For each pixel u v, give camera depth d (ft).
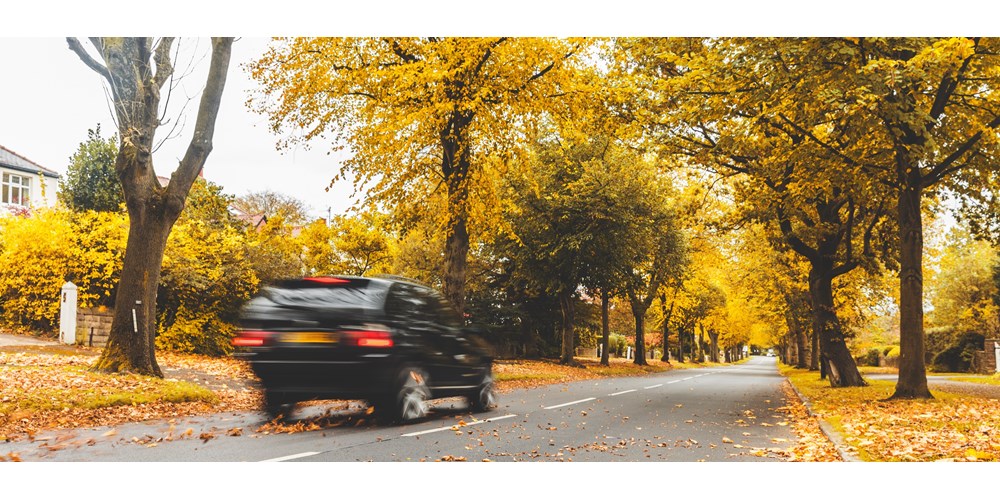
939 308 140.05
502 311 123.24
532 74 60.90
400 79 53.47
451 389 34.55
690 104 48.73
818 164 47.93
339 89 62.44
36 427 28.09
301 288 30.40
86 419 30.42
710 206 86.48
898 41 41.11
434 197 64.28
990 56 41.96
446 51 52.85
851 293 90.07
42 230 67.62
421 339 31.76
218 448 24.25
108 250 69.62
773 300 101.50
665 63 58.59
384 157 58.39
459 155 60.03
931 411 39.52
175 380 42.88
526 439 28.17
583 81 61.05
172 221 44.34
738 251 97.35
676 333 244.01
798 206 65.72
